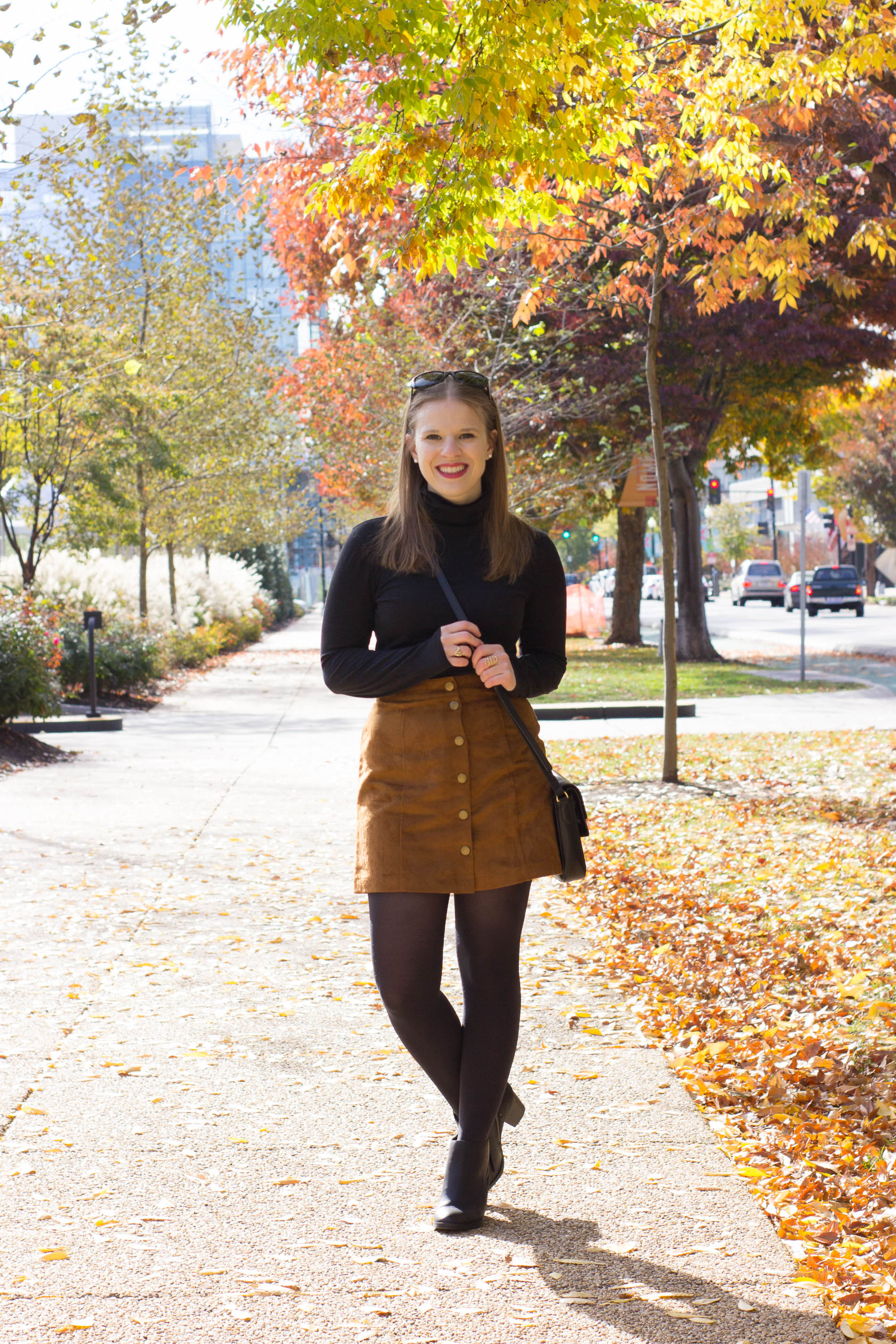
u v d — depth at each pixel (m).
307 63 5.27
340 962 5.62
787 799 9.63
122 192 22.09
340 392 20.48
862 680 21.39
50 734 16.12
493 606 3.08
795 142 8.89
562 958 5.68
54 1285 2.80
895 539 54.50
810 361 23.20
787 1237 3.05
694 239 9.32
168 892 7.05
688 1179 3.37
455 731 3.06
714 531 80.69
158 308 23.59
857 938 5.62
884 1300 2.71
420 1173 3.41
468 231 6.42
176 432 25.56
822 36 7.79
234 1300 2.73
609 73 6.98
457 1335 2.59
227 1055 4.39
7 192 13.20
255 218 23.39
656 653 29.06
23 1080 4.13
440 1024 3.12
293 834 8.89
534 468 20.52
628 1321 2.64
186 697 22.23
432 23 5.26
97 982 5.29
